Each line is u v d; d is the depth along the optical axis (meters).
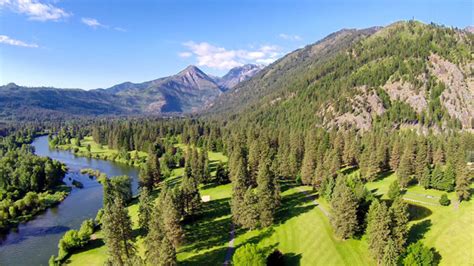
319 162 100.25
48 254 79.50
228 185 118.06
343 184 73.94
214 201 100.62
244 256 57.22
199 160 123.81
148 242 59.78
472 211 73.19
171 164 161.50
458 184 80.00
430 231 66.81
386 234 57.66
